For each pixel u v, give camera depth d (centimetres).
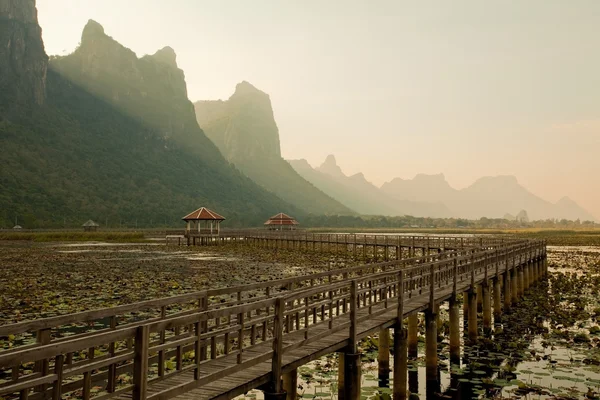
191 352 1076
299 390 935
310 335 817
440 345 1386
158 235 8819
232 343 1100
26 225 10112
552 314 1778
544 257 2956
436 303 1146
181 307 1719
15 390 412
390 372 1115
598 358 1191
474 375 1098
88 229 9500
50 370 895
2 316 1491
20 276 2611
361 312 989
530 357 1216
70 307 1669
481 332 1561
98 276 2627
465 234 11231
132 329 477
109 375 538
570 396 943
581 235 10912
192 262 3588
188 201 18000
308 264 3425
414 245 3616
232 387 593
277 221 8762
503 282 2109
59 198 13112
